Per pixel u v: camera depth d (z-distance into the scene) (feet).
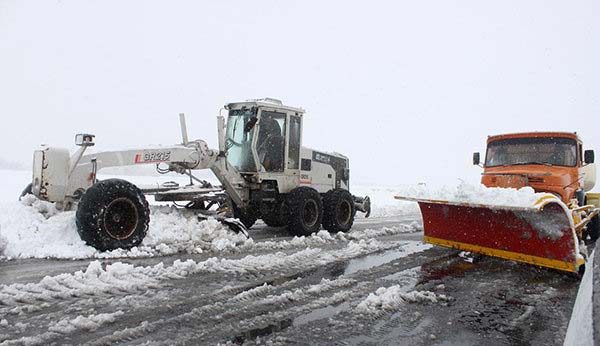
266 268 15.53
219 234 19.62
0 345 8.45
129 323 9.84
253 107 23.32
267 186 24.13
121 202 16.76
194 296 11.96
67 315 10.19
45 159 16.85
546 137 24.98
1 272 13.65
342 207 26.71
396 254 19.48
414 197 19.10
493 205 16.02
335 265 16.66
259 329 9.83
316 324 10.29
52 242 16.39
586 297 5.06
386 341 9.50
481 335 10.16
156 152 19.51
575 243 15.55
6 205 17.29
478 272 16.55
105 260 15.64
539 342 9.84
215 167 21.79
